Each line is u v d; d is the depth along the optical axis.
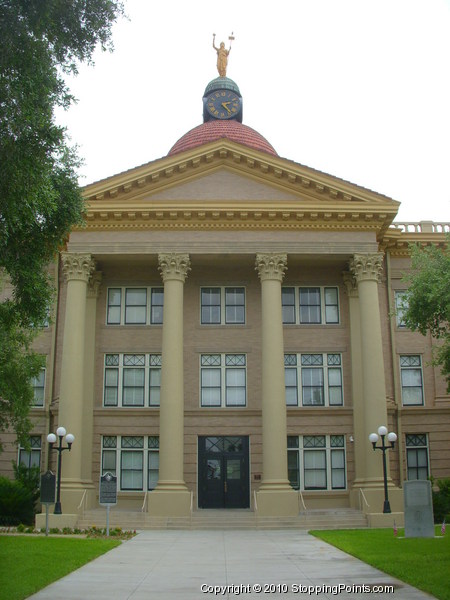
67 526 27.44
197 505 33.38
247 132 47.69
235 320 36.03
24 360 29.20
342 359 35.72
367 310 33.12
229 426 34.47
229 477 34.03
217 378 35.31
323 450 34.62
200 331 35.62
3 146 13.91
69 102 15.15
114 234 33.72
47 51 14.47
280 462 30.89
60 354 35.50
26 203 14.61
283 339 35.22
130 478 34.16
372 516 28.41
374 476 31.22
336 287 36.59
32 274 17.27
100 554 19.02
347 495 33.97
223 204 33.41
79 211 18.66
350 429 34.66
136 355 35.56
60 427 28.47
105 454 34.44
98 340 35.50
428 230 38.75
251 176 34.66
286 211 33.53
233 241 33.69
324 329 35.91
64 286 36.19
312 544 21.75
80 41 15.04
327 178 34.03
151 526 28.91
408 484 21.81
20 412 28.64
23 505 31.22
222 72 53.00
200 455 34.31
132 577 15.12
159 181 34.31
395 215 34.06
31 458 34.81
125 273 36.34
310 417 34.84
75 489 30.58
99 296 36.06
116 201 33.31
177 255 33.34
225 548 20.91
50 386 35.19
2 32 13.47
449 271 25.38
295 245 33.78
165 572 15.86
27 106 13.89
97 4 14.63
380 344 32.72
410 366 36.81
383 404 31.94
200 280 36.25
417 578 13.80
